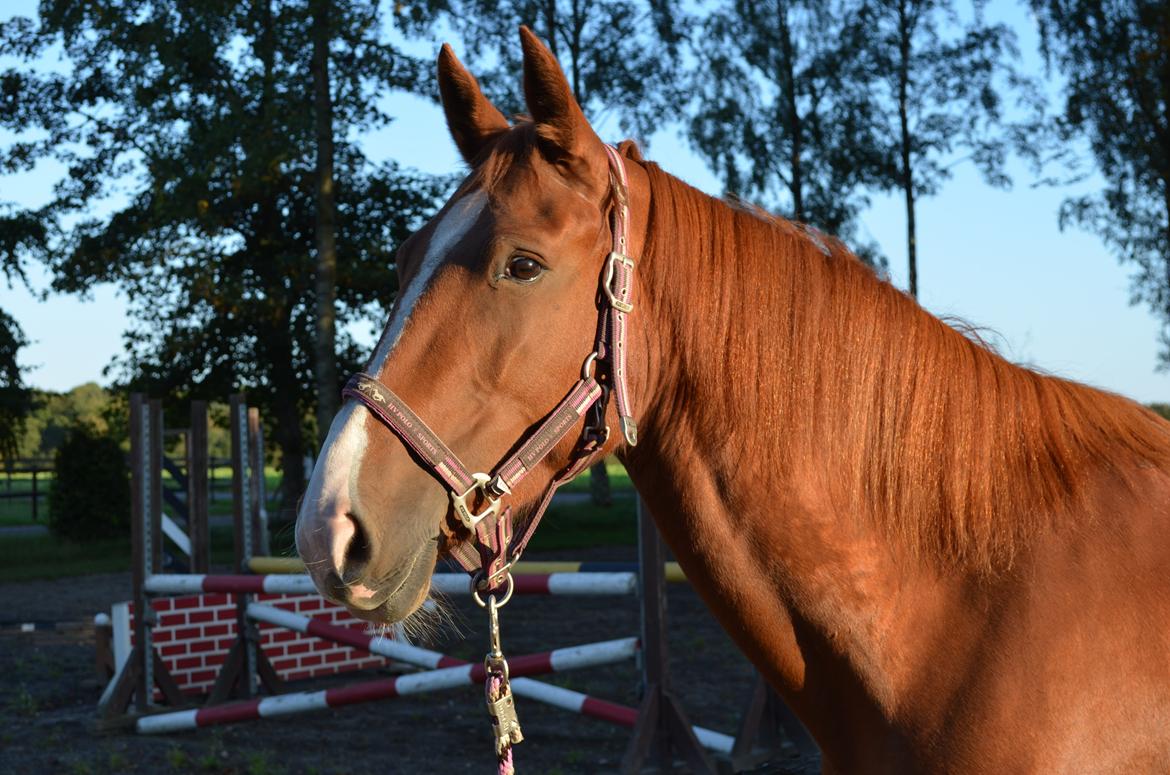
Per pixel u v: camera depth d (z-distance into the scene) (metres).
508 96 17.02
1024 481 1.60
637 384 1.60
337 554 1.37
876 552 1.59
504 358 1.48
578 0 18.48
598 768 4.95
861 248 19.94
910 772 1.51
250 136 14.39
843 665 1.57
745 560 1.59
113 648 6.91
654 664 4.42
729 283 1.62
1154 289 18.39
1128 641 1.46
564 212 1.52
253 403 21.38
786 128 20.23
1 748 5.50
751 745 4.60
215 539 18.42
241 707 5.62
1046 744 1.42
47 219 18.62
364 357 21.30
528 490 1.55
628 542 16.48
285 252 19.47
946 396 1.63
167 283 19.42
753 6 19.61
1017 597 1.51
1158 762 1.43
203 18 13.81
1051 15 17.69
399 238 20.52
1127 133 17.73
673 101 18.88
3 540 18.70
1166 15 16.84
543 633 8.70
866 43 19.48
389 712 6.29
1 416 22.81
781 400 1.59
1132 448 1.67
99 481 18.42
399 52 14.41
